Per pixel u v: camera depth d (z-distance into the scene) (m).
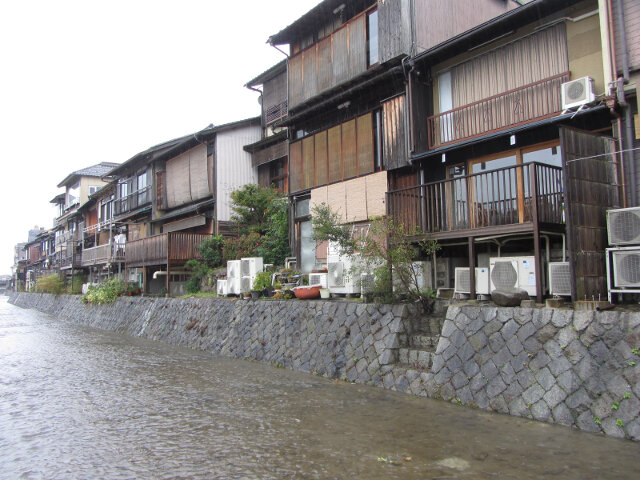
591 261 7.83
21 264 69.56
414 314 9.63
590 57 10.02
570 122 9.84
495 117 11.55
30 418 8.16
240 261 16.39
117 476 5.55
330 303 11.22
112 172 33.56
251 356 12.70
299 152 17.53
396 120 13.43
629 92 8.63
